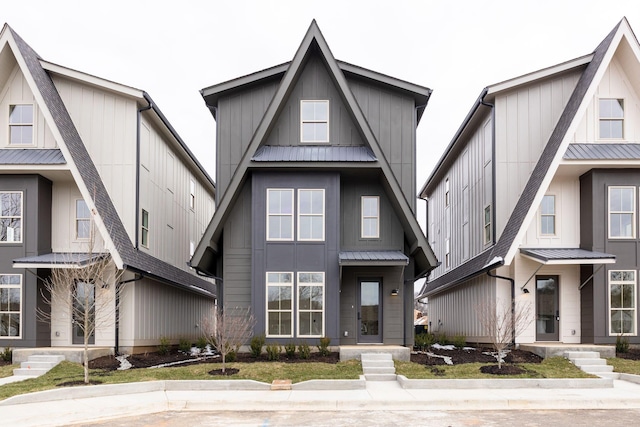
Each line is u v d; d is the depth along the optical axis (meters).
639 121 17.73
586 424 9.59
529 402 11.27
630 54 17.12
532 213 16.12
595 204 17.05
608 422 9.76
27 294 16.70
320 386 12.69
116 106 18.44
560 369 14.29
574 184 17.98
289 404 11.25
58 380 13.02
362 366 14.43
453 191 26.38
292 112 17.98
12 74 17.69
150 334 18.98
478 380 12.83
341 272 17.50
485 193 20.05
